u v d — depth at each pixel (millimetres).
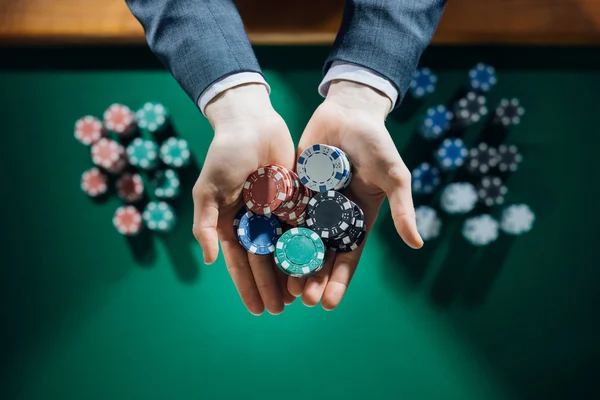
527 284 876
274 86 865
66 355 889
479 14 823
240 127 609
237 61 621
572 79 873
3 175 906
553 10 817
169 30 629
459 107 857
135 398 887
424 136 881
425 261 876
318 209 615
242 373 876
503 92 885
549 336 872
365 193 639
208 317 879
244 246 611
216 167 593
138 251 893
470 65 879
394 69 618
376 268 876
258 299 624
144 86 896
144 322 886
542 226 879
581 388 869
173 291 885
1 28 842
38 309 894
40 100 901
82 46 884
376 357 871
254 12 801
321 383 872
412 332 872
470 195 859
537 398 871
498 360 871
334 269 611
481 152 866
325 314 871
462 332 873
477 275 876
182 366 881
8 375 892
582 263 876
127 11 838
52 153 907
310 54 857
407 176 593
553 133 882
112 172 898
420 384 870
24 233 901
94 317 890
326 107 633
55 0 839
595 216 877
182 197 895
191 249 889
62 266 897
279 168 620
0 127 904
